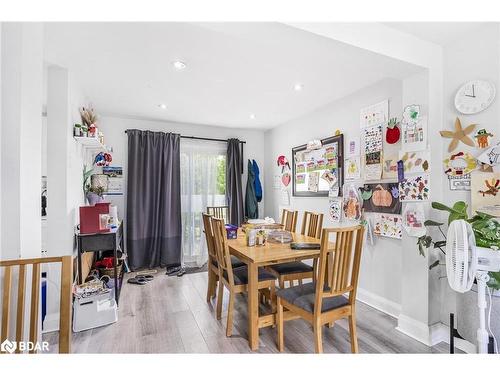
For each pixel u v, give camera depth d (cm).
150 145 404
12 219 125
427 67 201
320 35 157
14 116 125
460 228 142
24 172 131
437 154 204
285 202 434
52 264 224
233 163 460
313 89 291
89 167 350
